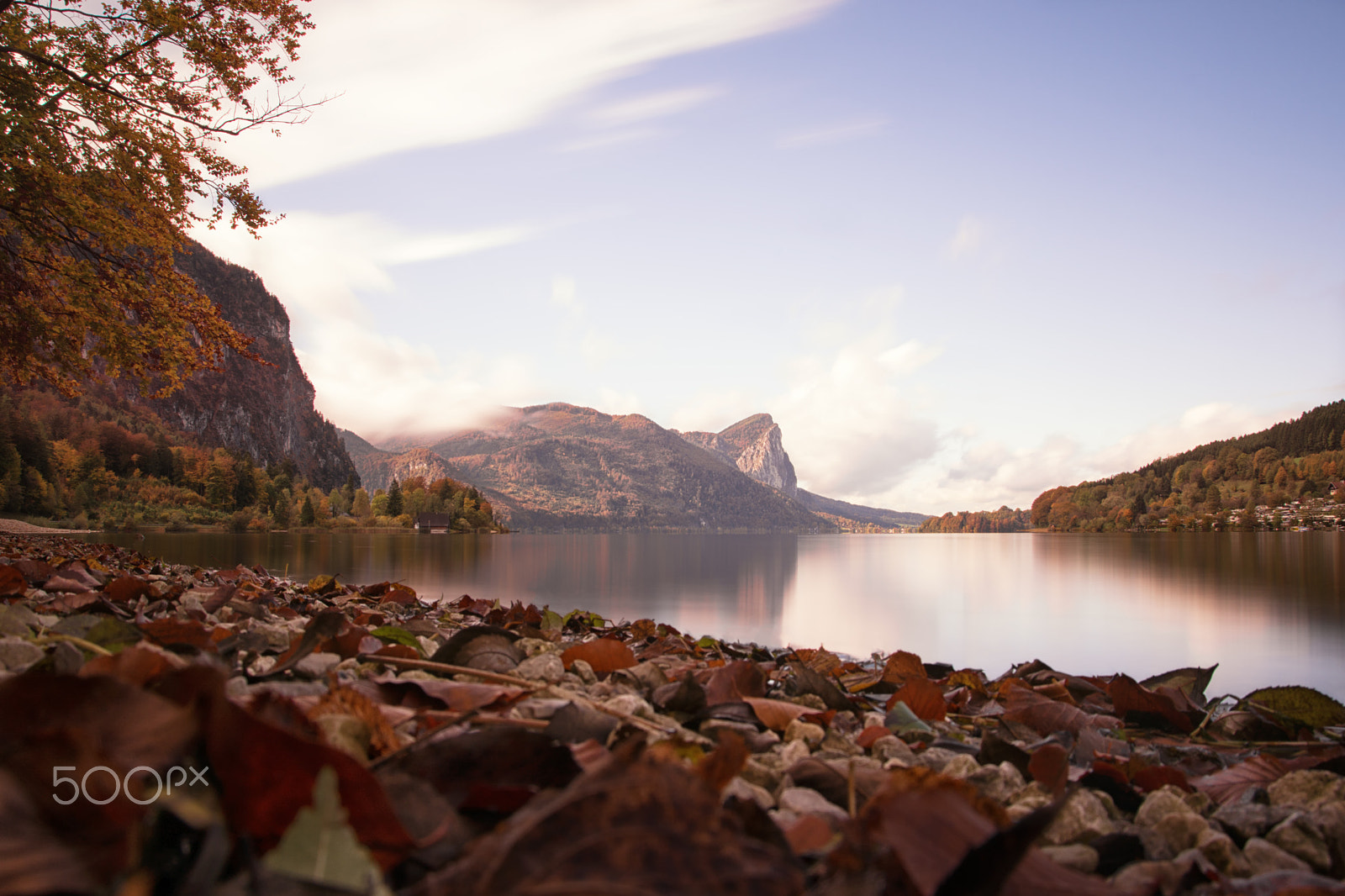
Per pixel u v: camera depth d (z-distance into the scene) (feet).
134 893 1.93
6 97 26.21
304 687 5.54
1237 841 4.74
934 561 112.47
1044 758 4.89
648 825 2.14
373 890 2.11
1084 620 37.81
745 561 104.99
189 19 26.86
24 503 264.11
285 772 2.33
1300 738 8.57
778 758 5.45
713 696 7.35
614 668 9.25
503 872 2.06
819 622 36.24
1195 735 8.86
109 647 5.98
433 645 10.76
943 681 11.34
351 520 396.37
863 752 6.50
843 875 2.47
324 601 18.11
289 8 28.04
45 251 31.40
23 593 9.90
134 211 31.09
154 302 32.71
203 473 394.52
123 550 37.50
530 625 15.74
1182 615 39.14
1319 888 2.98
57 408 394.93
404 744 4.03
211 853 2.10
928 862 2.31
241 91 28.91
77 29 27.22
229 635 7.83
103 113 27.94
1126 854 4.04
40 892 1.74
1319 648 27.37
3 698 2.23
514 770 3.28
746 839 2.18
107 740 2.20
